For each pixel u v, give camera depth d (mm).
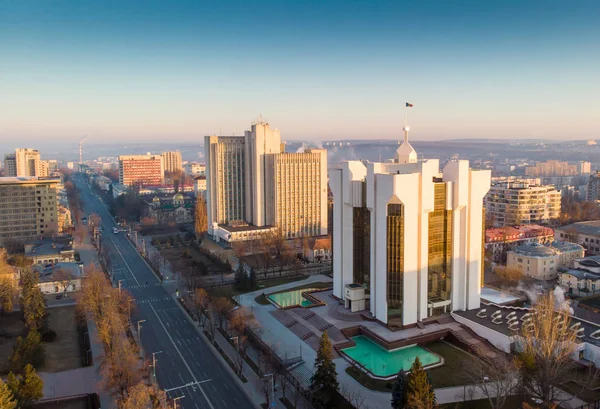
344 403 141125
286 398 148875
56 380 162500
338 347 174750
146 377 161875
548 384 131500
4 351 183500
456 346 177375
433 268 191500
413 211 179250
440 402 139375
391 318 184750
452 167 189500
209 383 159000
